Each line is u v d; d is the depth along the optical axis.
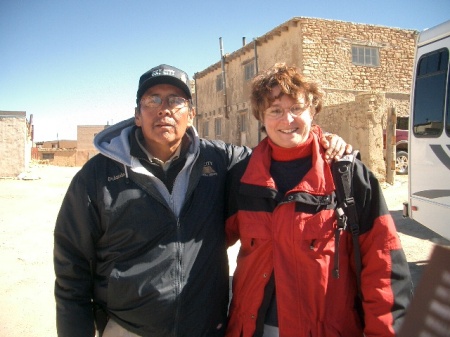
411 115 5.88
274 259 1.84
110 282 1.88
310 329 1.76
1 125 19.27
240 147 2.41
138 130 2.10
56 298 1.96
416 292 0.93
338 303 1.81
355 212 1.84
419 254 5.63
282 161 2.02
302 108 1.94
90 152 45.16
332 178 1.87
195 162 2.05
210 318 1.98
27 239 7.03
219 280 2.04
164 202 1.92
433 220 5.35
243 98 20.75
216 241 2.04
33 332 3.72
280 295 1.79
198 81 27.05
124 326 1.91
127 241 1.88
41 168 27.20
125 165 1.91
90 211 1.90
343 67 16.12
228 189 2.13
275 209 1.87
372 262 1.82
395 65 17.30
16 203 11.22
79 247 1.93
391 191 11.19
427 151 5.49
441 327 0.87
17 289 4.74
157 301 1.85
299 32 15.62
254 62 19.14
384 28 17.06
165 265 1.87
